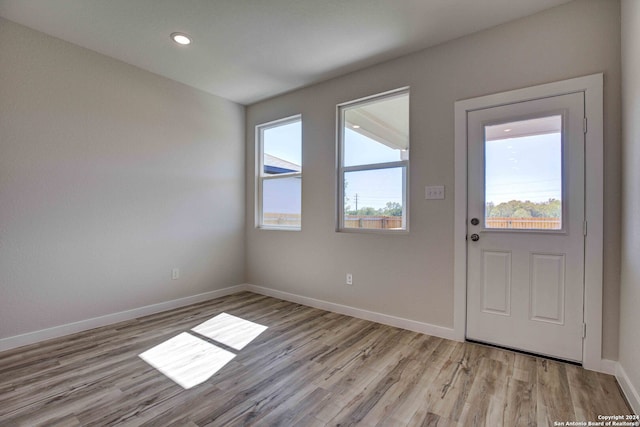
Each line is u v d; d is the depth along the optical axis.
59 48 2.65
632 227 1.79
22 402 1.74
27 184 2.50
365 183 3.23
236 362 2.23
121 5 2.21
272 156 4.08
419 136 2.79
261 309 3.44
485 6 2.21
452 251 2.62
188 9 2.25
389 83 2.97
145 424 1.57
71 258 2.73
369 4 2.19
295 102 3.71
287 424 1.58
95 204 2.87
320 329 2.86
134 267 3.14
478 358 2.28
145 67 3.15
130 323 2.99
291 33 2.55
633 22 1.77
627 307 1.85
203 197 3.76
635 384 1.68
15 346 2.43
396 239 2.93
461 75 2.59
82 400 1.77
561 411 1.67
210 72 3.26
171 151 3.44
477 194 2.52
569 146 2.17
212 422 1.59
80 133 2.77
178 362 2.22
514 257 2.38
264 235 4.05
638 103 1.70
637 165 1.71
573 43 2.16
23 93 2.47
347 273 3.27
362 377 2.03
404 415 1.65
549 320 2.25
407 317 2.86
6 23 2.39
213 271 3.88
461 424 1.58
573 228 2.16
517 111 2.35
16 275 2.45
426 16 2.32
